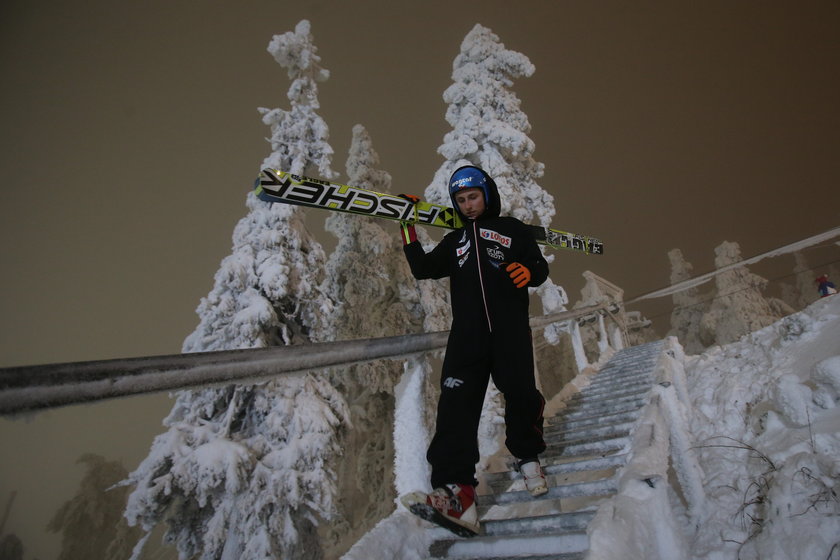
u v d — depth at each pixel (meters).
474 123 12.13
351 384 18.02
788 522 2.61
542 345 26.11
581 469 2.96
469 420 2.41
